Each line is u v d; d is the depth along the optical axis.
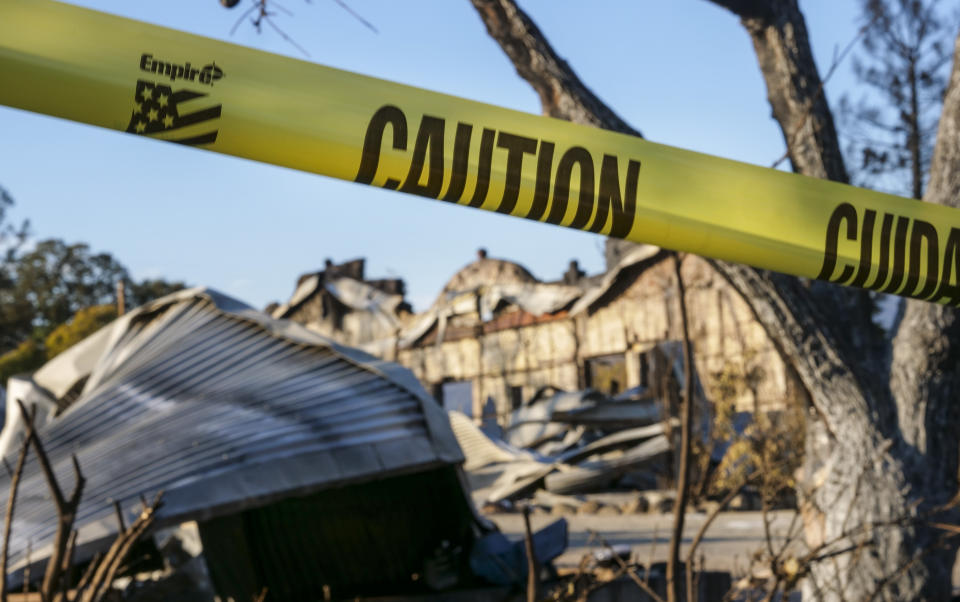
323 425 6.45
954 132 4.64
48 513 5.68
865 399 5.02
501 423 36.12
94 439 6.73
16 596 5.48
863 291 5.34
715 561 8.95
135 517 5.58
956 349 4.91
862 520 4.91
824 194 2.20
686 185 2.05
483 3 4.78
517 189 1.89
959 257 2.29
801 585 5.32
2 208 72.94
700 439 11.09
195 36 1.65
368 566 7.40
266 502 5.94
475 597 7.07
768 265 2.14
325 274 43.66
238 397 6.76
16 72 1.46
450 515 7.48
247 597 7.26
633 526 16.17
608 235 2.02
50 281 76.88
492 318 36.94
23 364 64.12
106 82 1.52
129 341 8.61
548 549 7.40
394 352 41.00
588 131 1.98
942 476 4.95
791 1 4.91
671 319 28.52
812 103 3.50
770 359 23.20
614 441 21.55
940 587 4.85
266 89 1.67
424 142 1.80
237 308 8.12
